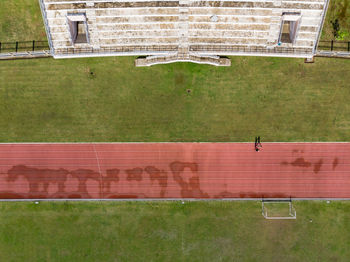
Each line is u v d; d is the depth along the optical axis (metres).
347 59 24.14
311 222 25.52
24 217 25.55
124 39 22.16
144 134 25.12
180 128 25.05
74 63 24.22
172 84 24.53
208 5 20.98
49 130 25.05
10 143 25.17
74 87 24.55
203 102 24.77
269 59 24.22
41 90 24.55
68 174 25.52
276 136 25.05
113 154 25.39
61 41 22.09
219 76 24.45
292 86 24.52
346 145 25.08
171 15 21.30
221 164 25.45
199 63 24.09
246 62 24.25
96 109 24.80
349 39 24.02
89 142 25.19
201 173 25.53
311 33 21.91
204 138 25.14
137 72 24.36
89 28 21.64
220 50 22.44
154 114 24.91
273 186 25.53
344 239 25.45
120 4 20.97
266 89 24.55
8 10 23.75
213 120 24.97
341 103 24.62
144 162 25.50
